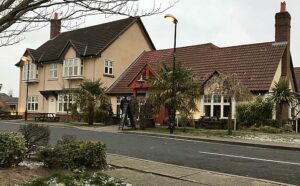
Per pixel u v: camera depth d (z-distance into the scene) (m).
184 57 36.69
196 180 9.21
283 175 10.26
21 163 9.84
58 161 9.61
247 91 23.19
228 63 32.72
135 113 26.47
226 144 18.38
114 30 41.44
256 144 17.84
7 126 28.16
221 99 29.27
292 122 28.23
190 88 25.58
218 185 8.76
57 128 27.20
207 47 36.25
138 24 42.69
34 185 7.81
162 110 30.67
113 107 37.75
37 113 44.44
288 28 32.16
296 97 29.16
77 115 31.69
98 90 31.55
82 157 9.98
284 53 31.69
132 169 10.34
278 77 30.59
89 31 45.06
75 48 39.62
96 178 8.72
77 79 40.06
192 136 21.09
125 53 41.28
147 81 28.11
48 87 43.56
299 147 16.66
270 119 27.03
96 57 38.72
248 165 11.75
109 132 24.06
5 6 5.42
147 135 22.66
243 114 27.77
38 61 44.59
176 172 10.05
